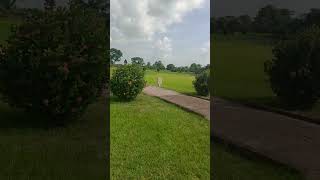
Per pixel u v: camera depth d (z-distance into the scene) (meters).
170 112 10.09
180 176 4.96
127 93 12.28
